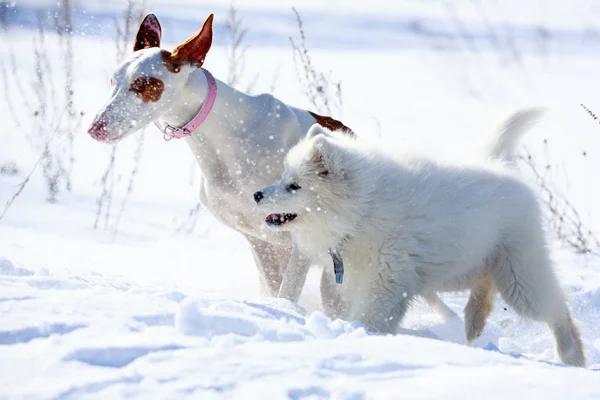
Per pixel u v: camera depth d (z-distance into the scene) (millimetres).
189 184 15859
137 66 7434
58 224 11828
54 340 4641
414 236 7023
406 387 4145
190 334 4930
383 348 4855
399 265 7012
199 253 11070
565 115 24875
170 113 7727
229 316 5133
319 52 39656
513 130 8367
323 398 3971
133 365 4285
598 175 16812
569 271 10773
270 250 8617
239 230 8461
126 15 15789
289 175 7250
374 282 7125
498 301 9805
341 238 7250
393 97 27109
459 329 8867
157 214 13367
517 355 5840
